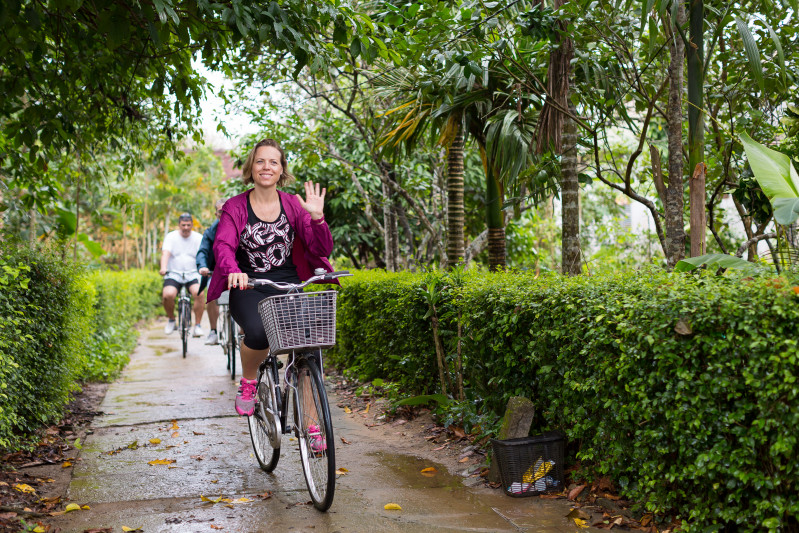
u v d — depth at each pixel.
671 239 4.92
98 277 9.96
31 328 5.36
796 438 2.65
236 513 3.73
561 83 5.61
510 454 3.89
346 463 4.73
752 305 2.80
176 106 5.88
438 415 5.63
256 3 4.09
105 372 8.41
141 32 4.56
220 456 4.96
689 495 3.20
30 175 6.96
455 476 4.37
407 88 7.45
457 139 8.04
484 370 4.81
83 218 17.23
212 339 9.41
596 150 5.74
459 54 5.16
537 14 4.95
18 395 4.88
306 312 3.60
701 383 2.99
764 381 2.74
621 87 6.23
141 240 27.09
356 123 9.45
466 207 13.48
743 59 5.58
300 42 4.14
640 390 3.28
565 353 3.81
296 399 4.00
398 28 5.30
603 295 3.66
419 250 11.02
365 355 7.38
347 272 3.83
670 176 4.94
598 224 15.20
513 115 6.54
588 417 3.78
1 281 4.58
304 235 4.17
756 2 5.41
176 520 3.61
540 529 3.42
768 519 2.71
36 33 4.82
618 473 3.58
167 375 8.85
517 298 4.21
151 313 18.72
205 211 26.81
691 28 4.50
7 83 5.25
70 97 5.93
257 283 3.78
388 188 10.91
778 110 6.66
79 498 4.00
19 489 4.03
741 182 5.07
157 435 5.62
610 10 5.60
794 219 3.54
